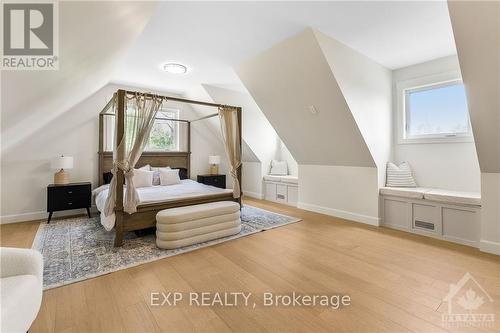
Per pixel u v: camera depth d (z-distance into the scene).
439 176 3.63
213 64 3.80
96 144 4.57
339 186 4.28
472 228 2.92
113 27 1.80
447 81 3.48
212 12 2.42
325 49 2.90
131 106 3.19
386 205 3.75
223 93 5.15
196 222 2.98
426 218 3.32
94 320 1.62
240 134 4.06
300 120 4.09
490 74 2.12
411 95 3.94
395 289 1.98
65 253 2.68
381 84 3.83
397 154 4.06
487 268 2.33
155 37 2.93
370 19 2.55
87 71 2.45
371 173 3.84
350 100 3.31
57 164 3.89
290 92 3.73
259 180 6.08
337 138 3.87
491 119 2.36
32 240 3.08
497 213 2.68
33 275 1.37
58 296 1.88
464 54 2.12
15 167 3.87
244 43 3.11
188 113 5.87
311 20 2.56
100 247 2.86
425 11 2.40
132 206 2.91
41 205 4.07
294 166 5.96
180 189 4.15
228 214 3.27
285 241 3.09
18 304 1.14
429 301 1.82
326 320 1.62
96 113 4.56
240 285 2.05
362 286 2.03
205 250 2.79
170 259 2.55
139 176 4.42
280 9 2.38
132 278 2.17
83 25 1.44
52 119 3.74
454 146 3.48
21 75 1.52
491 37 1.92
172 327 1.56
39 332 1.50
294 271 2.29
